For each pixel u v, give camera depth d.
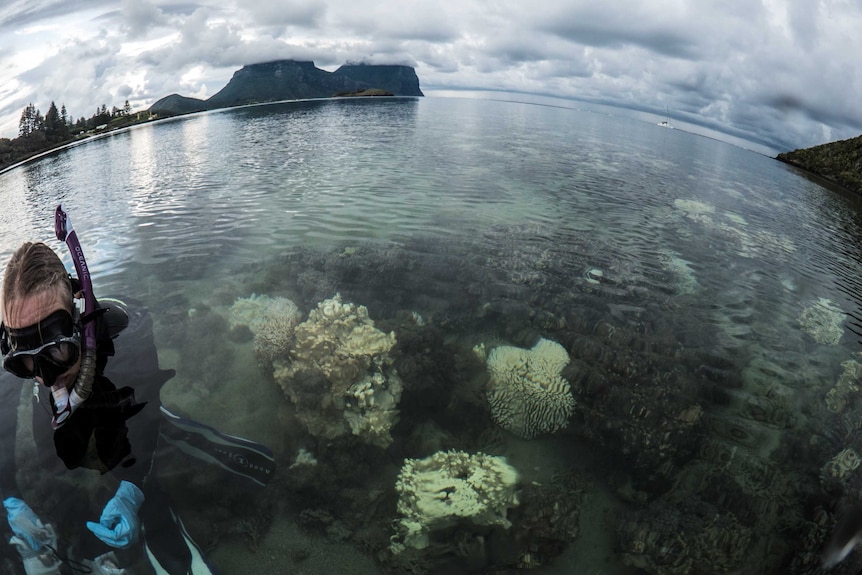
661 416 3.31
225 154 10.42
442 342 3.81
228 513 2.39
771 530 2.61
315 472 2.73
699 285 5.28
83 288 2.54
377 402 3.18
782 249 6.95
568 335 4.05
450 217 6.56
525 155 11.81
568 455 3.04
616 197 8.55
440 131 14.83
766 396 3.59
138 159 9.97
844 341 4.54
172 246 5.26
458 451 2.99
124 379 2.86
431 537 2.48
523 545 2.48
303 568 2.27
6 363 2.26
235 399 3.11
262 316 3.93
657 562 2.45
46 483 2.17
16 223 6.21
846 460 3.07
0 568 1.84
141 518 2.16
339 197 7.20
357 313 4.03
